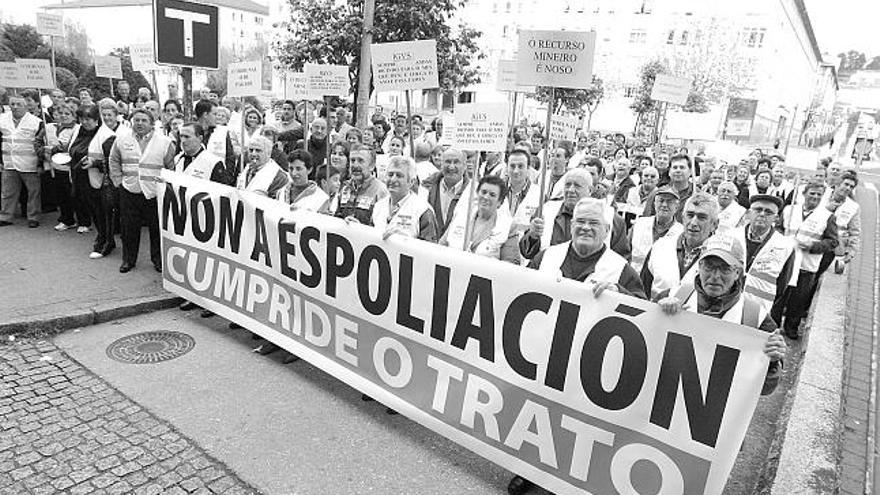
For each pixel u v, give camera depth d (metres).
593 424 2.99
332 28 10.53
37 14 9.58
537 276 3.15
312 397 4.15
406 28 10.37
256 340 5.03
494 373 3.32
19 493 3.01
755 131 40.81
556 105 21.08
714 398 2.67
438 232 5.32
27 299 5.29
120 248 7.10
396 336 3.78
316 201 4.94
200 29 5.93
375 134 9.12
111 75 10.84
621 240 4.46
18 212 8.47
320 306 4.25
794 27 54.53
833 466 3.38
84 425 3.62
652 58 38.34
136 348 4.72
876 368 5.02
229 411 3.90
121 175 6.15
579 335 3.02
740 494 3.44
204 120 7.17
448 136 5.43
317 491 3.19
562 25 49.03
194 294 5.37
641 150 11.41
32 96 8.80
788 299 6.02
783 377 5.10
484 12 51.91
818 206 6.06
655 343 2.81
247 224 4.77
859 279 7.87
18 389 3.99
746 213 6.05
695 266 3.85
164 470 3.27
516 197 5.45
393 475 3.37
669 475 2.78
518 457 3.23
